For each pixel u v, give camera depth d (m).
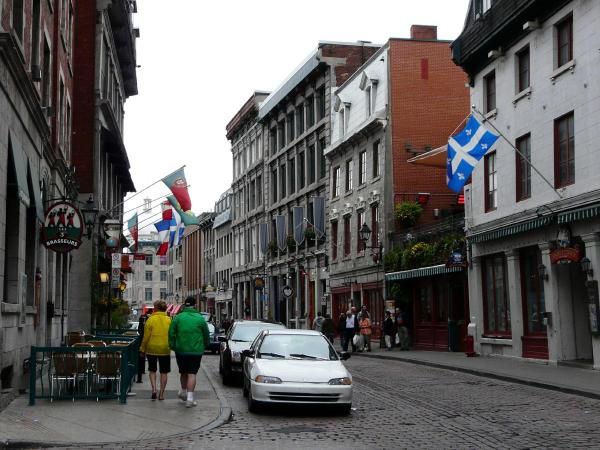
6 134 14.26
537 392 16.84
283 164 55.78
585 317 22.78
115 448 10.30
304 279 50.56
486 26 26.41
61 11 23.81
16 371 15.52
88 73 33.88
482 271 28.08
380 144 37.97
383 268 36.75
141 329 19.42
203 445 10.55
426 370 23.19
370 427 12.23
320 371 13.83
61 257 24.75
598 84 20.33
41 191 19.64
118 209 47.88
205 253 84.75
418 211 36.28
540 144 23.48
